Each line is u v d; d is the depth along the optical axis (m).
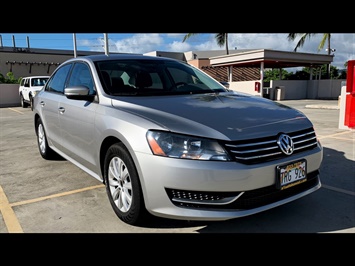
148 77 3.62
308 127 2.87
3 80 21.80
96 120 3.10
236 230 2.75
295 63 22.81
